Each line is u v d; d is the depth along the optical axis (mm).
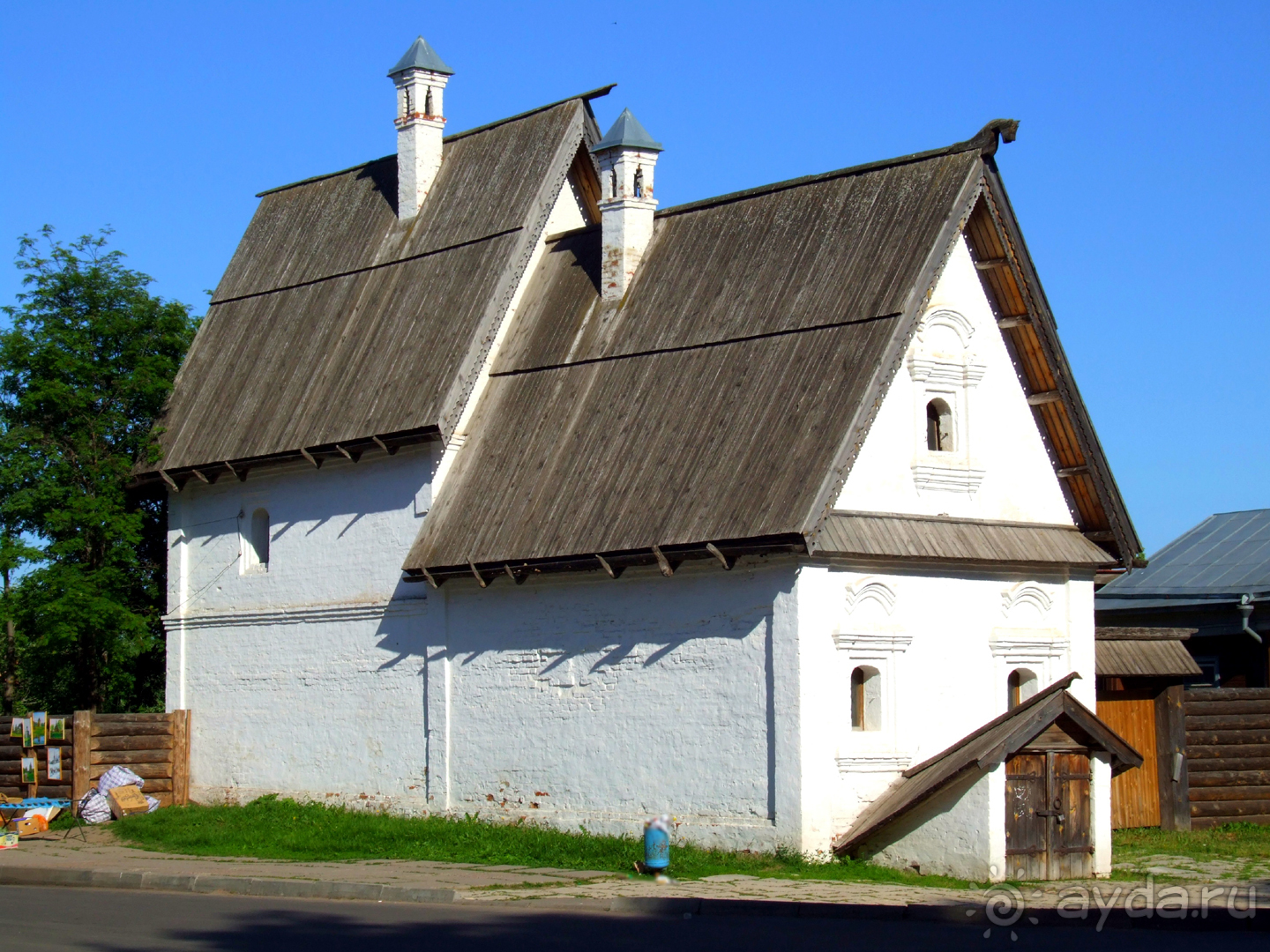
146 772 29062
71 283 31719
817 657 21328
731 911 17141
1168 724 26266
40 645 30500
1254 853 23516
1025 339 24281
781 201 24953
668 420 23438
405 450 26406
